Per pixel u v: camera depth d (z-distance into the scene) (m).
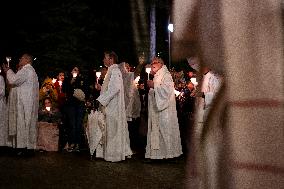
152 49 25.31
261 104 0.98
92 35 25.23
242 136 1.00
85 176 8.27
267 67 0.98
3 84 12.16
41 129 12.56
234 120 1.01
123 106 11.08
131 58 28.36
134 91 12.87
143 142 13.13
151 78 12.85
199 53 1.06
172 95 10.66
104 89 10.98
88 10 25.67
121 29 28.20
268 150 0.97
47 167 9.36
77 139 12.55
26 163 9.91
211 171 1.08
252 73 0.99
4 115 12.16
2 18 24.23
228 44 1.01
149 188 7.05
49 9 23.84
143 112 13.09
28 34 24.05
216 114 1.07
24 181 7.62
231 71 1.01
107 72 11.12
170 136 10.59
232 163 1.01
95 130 10.85
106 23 26.81
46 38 23.62
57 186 7.21
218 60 1.04
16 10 24.33
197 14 1.06
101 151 10.92
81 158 11.09
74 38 23.81
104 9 27.80
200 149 1.12
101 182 7.64
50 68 23.16
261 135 0.98
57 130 12.62
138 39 28.14
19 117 11.29
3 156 11.12
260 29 0.99
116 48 28.03
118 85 10.88
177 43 1.08
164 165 9.95
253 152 0.98
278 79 0.97
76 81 12.64
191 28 1.07
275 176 0.96
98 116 10.84
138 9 27.95
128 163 10.32
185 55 1.09
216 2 1.04
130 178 8.07
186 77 14.15
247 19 1.00
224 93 1.04
